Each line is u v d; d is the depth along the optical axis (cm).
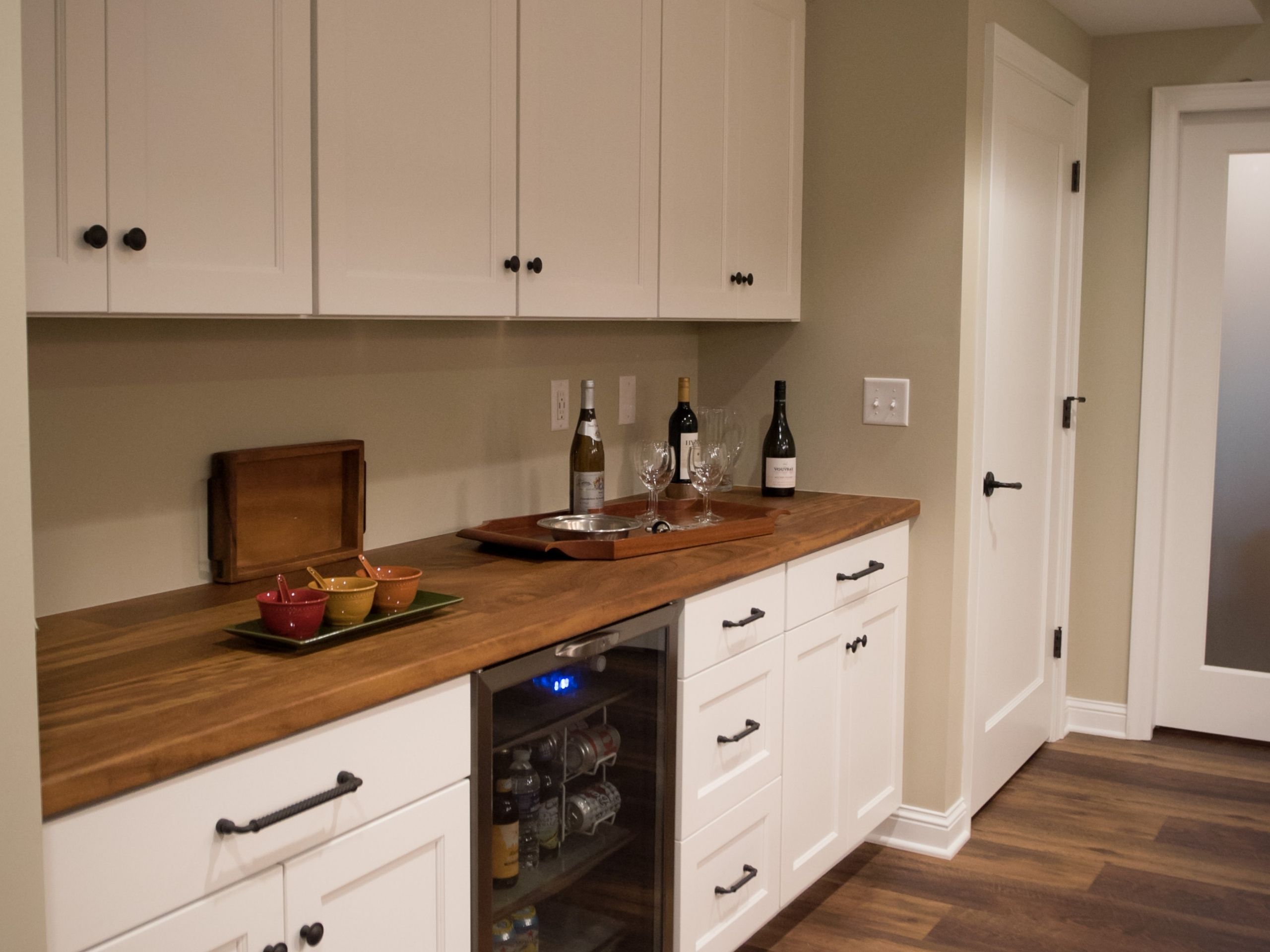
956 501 289
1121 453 377
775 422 303
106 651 153
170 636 161
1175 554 380
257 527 198
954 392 286
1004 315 312
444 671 152
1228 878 287
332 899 141
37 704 108
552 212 213
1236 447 371
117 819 116
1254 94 350
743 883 225
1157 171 362
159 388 184
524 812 177
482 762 162
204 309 154
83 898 113
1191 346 371
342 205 172
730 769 222
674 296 249
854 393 301
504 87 200
